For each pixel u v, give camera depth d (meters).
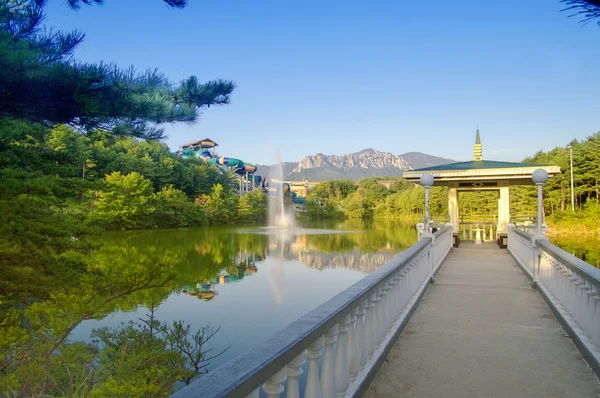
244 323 14.66
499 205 17.53
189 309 16.62
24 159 13.66
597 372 4.11
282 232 58.50
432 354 4.76
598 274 4.38
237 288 21.03
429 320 6.30
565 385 3.91
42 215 11.77
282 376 2.16
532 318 6.41
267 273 25.70
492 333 5.61
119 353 7.62
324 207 105.12
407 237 50.91
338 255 34.09
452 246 17.31
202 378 1.70
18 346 7.58
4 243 10.41
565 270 6.10
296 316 15.79
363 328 4.05
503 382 3.98
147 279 9.94
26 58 6.00
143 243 42.34
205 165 89.38
